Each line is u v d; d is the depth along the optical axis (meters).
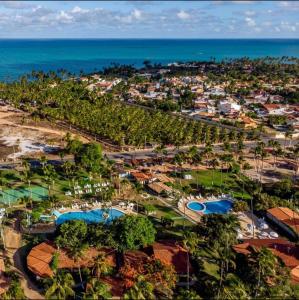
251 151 197.88
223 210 136.38
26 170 154.88
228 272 97.69
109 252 104.31
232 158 173.12
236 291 84.50
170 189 147.12
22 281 96.00
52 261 97.50
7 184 150.00
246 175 167.12
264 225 125.44
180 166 171.88
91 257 100.62
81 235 106.31
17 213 129.88
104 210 131.00
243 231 122.75
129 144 195.88
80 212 131.00
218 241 103.44
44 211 128.12
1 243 111.81
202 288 93.31
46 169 149.75
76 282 95.19
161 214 132.00
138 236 105.00
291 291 91.19
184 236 103.44
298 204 143.00
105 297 83.31
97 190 145.50
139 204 138.38
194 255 103.88
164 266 94.06
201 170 170.12
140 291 80.44
